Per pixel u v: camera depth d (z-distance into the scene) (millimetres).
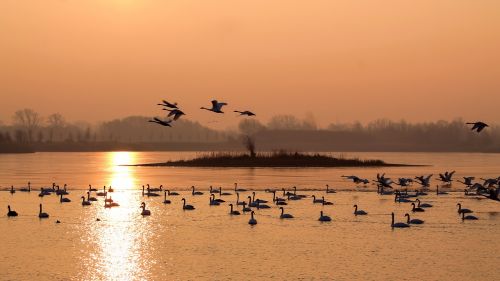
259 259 66438
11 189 128250
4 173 189375
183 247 72062
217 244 73375
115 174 182250
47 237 77375
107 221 88500
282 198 114188
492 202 110250
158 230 81812
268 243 73750
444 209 100812
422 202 110000
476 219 89875
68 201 109812
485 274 61219
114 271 62500
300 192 126375
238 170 196125
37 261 66000
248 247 71938
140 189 133500
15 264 64688
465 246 72500
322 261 65562
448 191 130625
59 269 63125
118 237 77438
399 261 65688
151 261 66062
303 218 90875
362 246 72250
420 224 86000
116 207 102750
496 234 79250
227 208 101625
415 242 74562
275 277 59781
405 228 83000
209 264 64562
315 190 130375
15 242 74438
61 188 135625
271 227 83625
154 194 119500
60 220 89250
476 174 185875
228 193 123062
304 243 73625
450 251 70000
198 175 174125
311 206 103750
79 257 67688
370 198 115875
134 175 177250
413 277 60094
